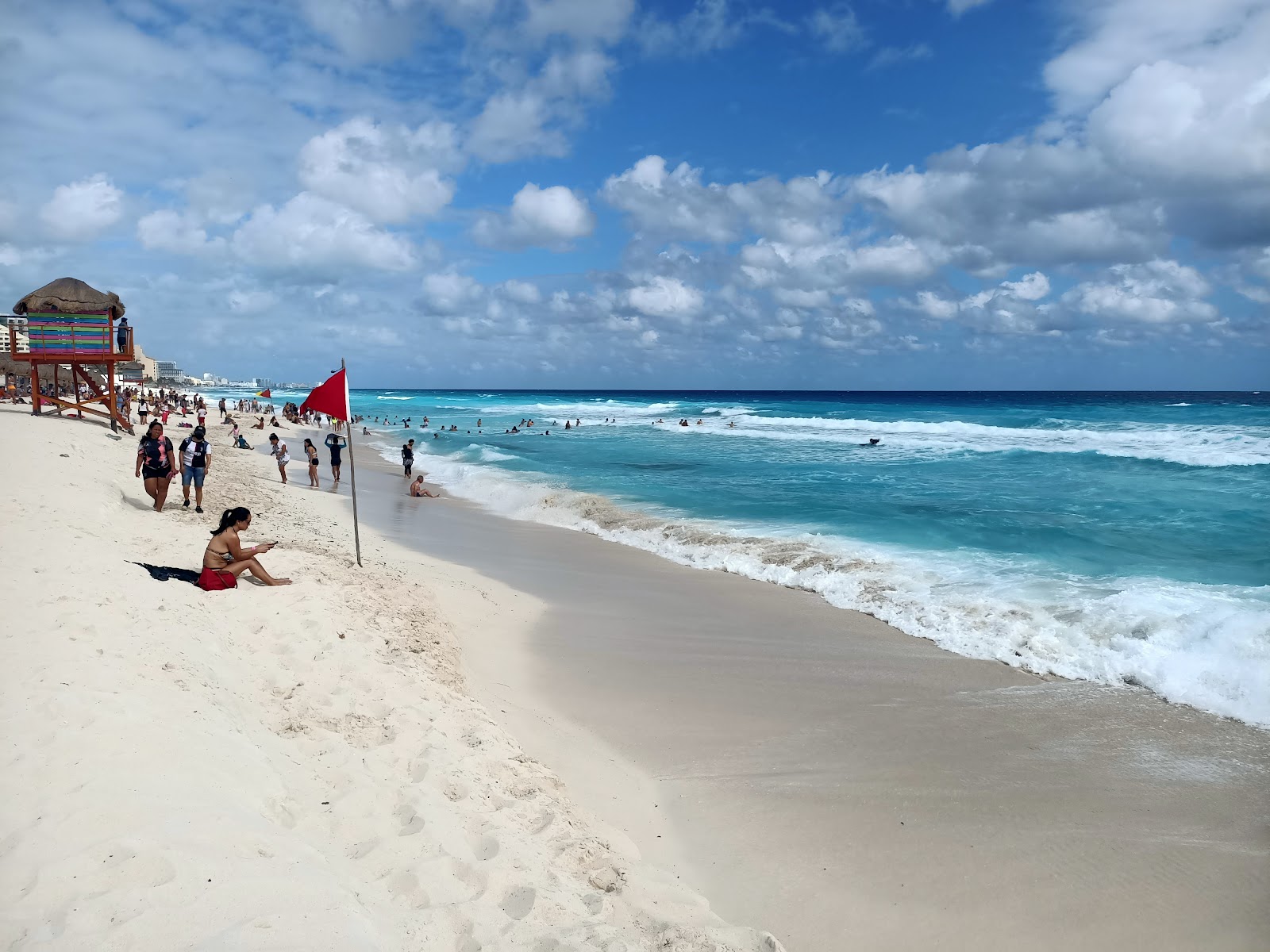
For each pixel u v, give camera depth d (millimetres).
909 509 18297
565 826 4957
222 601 7621
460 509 20594
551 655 9148
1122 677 8305
